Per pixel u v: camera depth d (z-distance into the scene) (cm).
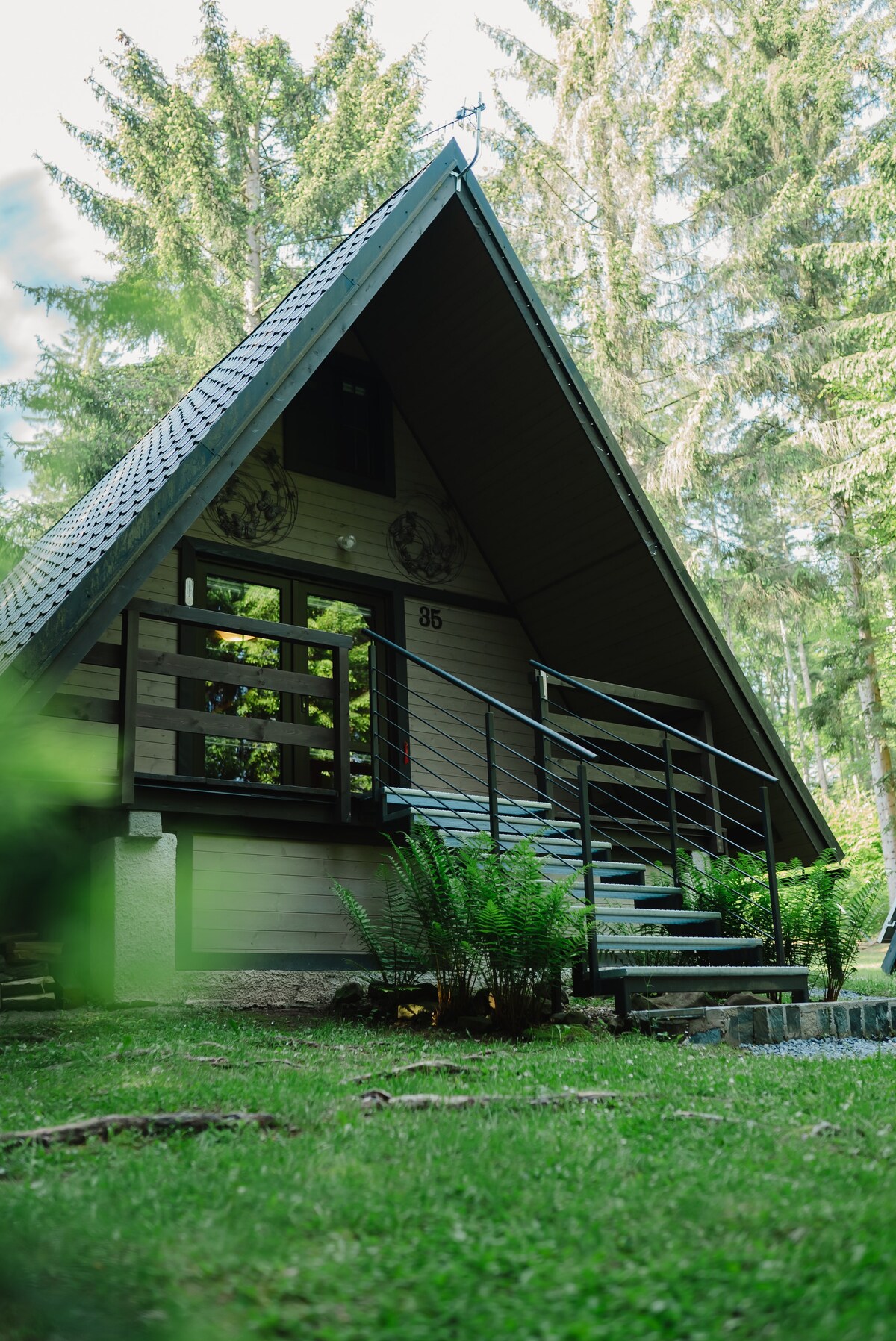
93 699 748
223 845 878
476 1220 269
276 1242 247
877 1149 344
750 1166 317
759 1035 711
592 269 2473
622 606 1131
